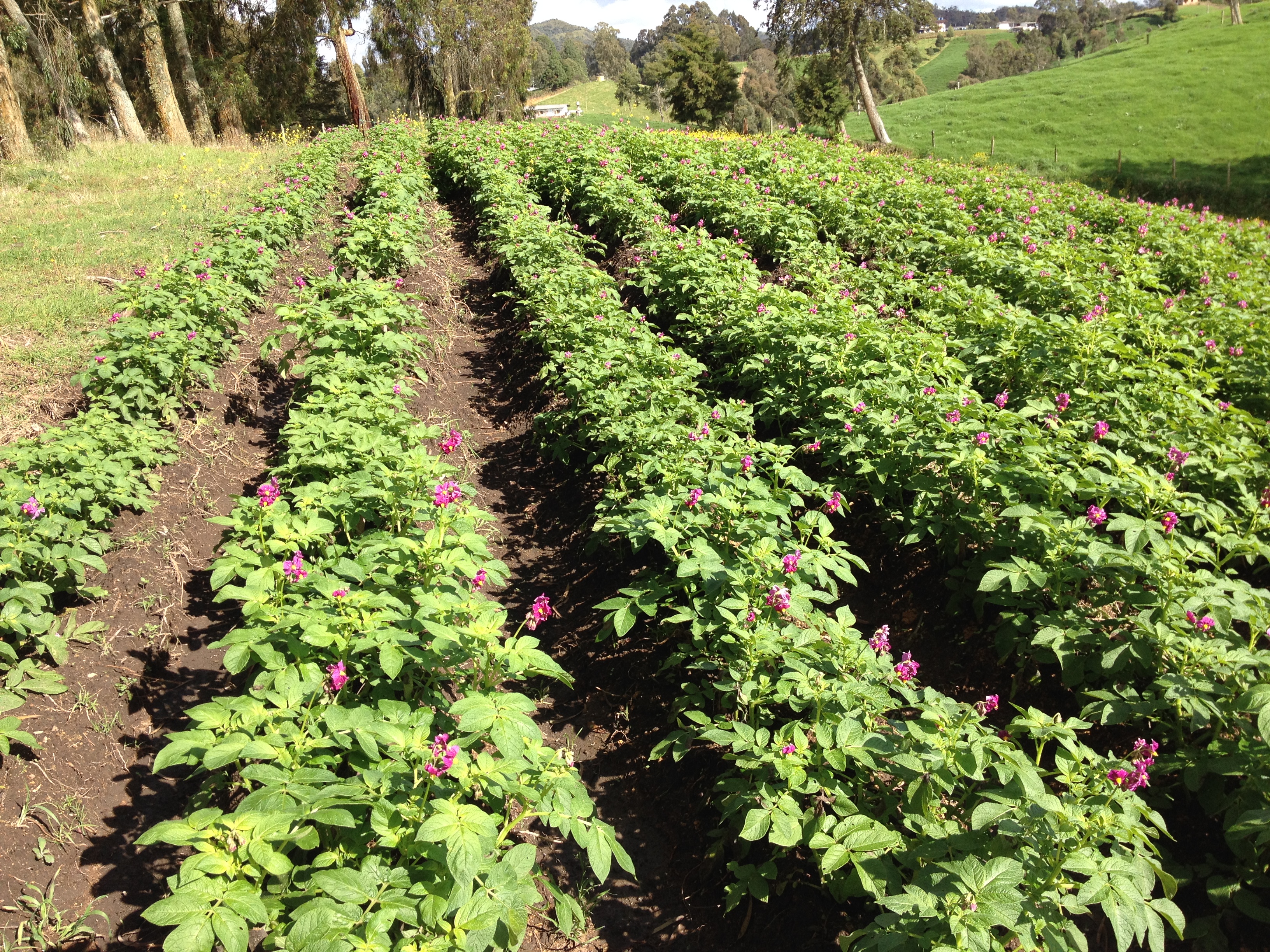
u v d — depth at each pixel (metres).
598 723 4.48
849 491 5.32
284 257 10.01
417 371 7.30
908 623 4.88
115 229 10.14
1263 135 31.19
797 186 12.16
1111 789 2.75
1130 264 10.25
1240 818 2.89
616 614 4.11
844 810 3.05
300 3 28.53
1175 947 3.02
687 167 12.45
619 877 3.64
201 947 2.19
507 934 2.78
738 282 8.05
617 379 6.43
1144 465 5.46
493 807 3.25
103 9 24.42
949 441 4.91
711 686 4.04
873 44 37.34
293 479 5.25
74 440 4.99
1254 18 52.66
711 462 5.16
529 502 6.50
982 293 7.87
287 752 2.83
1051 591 4.09
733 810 3.28
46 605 4.18
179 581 4.84
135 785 3.70
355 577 3.77
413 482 4.67
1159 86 39.66
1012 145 35.78
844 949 2.62
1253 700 3.05
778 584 3.86
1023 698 4.16
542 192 13.84
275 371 7.55
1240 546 4.20
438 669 3.56
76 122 18.67
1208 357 7.61
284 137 21.83
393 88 37.88
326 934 2.29
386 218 9.88
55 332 7.10
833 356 6.12
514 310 9.57
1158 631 3.56
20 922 3.01
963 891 2.43
